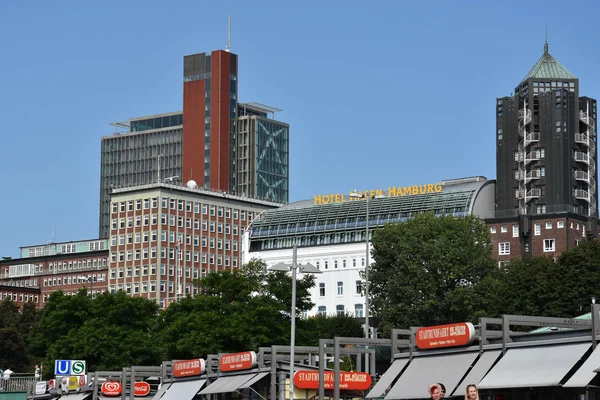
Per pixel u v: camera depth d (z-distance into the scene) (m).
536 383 65.06
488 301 190.25
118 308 176.00
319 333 166.50
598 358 63.97
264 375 101.38
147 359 174.75
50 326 177.62
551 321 72.69
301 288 167.50
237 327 156.75
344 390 99.31
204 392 106.75
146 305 179.75
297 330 162.88
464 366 73.44
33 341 184.00
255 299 160.38
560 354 66.69
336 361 84.56
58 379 148.88
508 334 71.50
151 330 178.25
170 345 161.50
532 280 183.75
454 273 195.12
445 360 76.00
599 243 181.12
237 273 168.38
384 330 197.25
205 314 159.00
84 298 179.12
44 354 183.62
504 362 70.12
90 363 172.50
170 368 122.75
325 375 91.81
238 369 105.44
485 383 68.75
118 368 170.12
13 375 186.12
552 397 69.12
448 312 197.25
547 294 177.62
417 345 78.75
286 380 99.69
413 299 196.25
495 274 199.50
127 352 170.88
